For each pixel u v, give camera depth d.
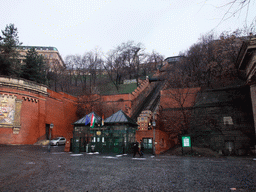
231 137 26.98
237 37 33.91
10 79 33.09
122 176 9.26
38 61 52.16
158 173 10.05
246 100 27.66
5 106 31.81
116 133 22.81
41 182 7.87
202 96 32.50
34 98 36.50
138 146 20.23
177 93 35.19
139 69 85.38
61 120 43.62
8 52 43.94
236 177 8.93
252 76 20.83
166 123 32.97
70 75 78.50
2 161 14.00
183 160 16.78
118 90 63.59
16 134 32.31
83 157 17.84
